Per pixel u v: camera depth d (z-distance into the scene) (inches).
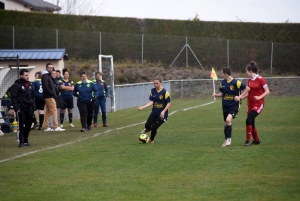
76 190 527.5
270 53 2962.6
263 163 642.8
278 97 2564.0
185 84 2650.1
